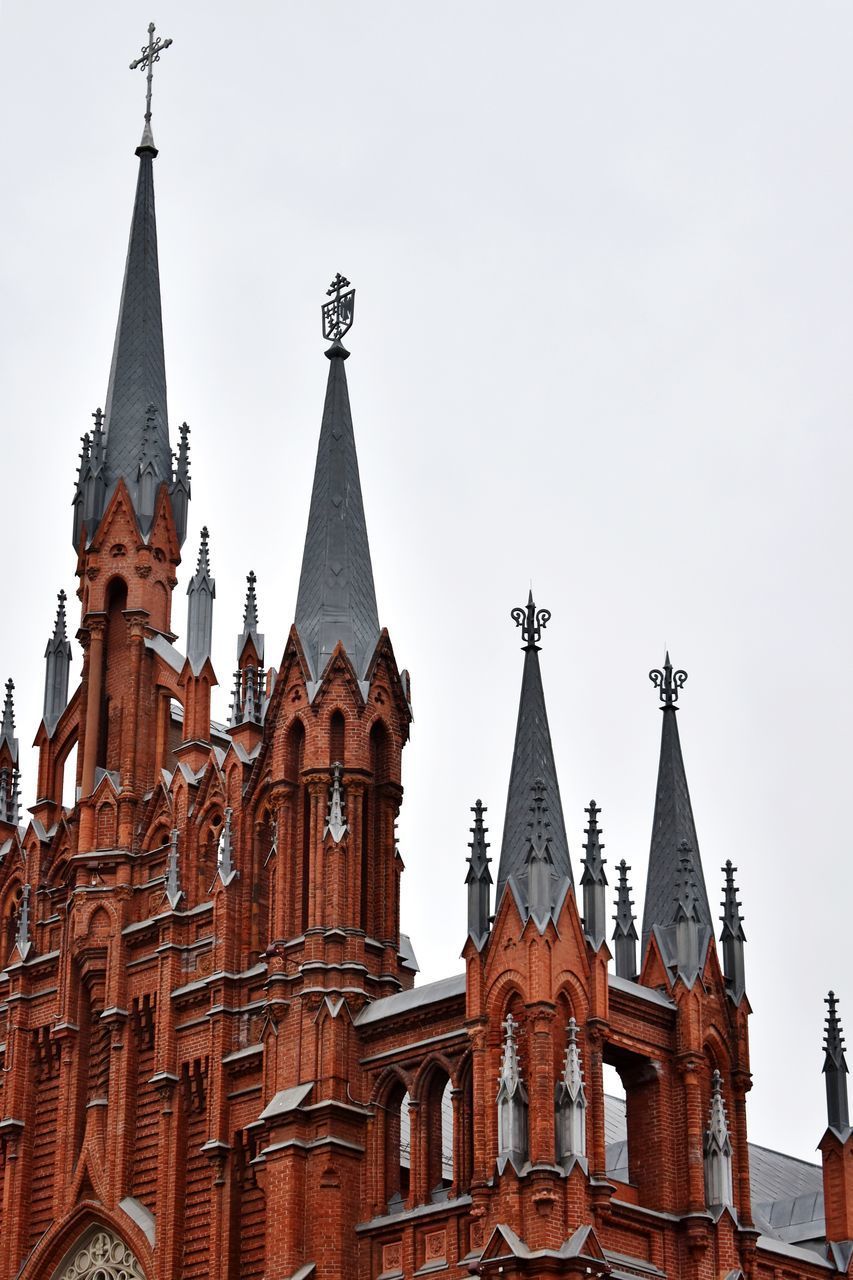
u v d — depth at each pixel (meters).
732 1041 81.69
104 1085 89.44
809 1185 103.81
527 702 80.88
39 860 96.06
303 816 85.75
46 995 93.19
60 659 100.44
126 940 90.62
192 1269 83.69
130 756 93.75
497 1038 76.25
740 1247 78.50
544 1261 71.88
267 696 89.38
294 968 83.38
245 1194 83.44
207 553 95.75
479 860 79.38
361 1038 81.88
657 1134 78.69
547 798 79.06
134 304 103.62
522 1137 74.31
